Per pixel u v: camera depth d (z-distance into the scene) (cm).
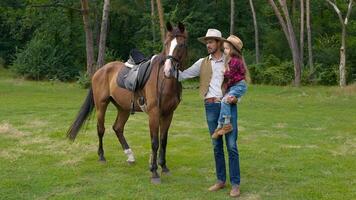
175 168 814
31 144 1009
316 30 4059
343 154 928
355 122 1370
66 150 950
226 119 626
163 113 721
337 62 3700
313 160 873
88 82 2652
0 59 4472
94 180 741
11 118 1397
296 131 1206
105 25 2730
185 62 695
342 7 3819
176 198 656
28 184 716
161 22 2723
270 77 3238
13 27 4116
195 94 2286
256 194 673
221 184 689
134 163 838
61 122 1329
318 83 3238
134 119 1386
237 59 634
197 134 1152
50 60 3678
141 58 785
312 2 4072
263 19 4353
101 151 856
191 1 4044
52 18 3778
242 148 977
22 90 2431
